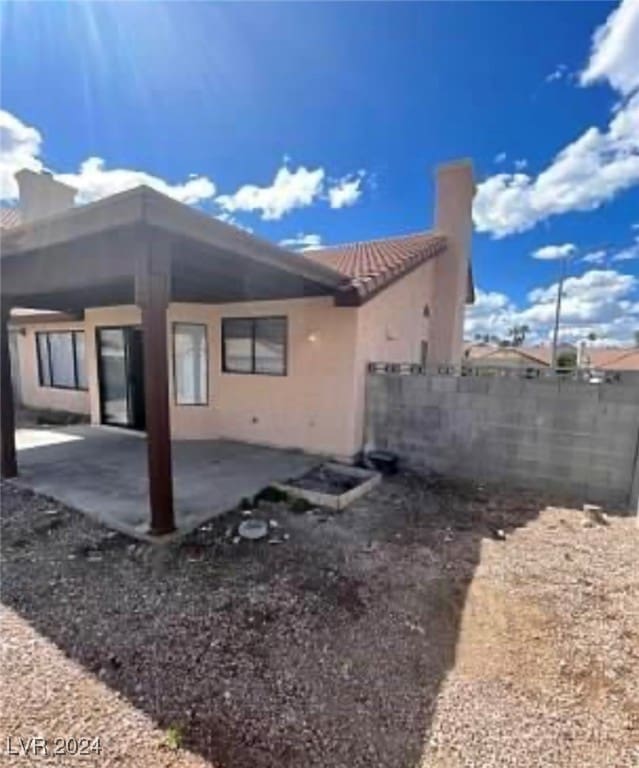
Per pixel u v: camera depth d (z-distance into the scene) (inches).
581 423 239.3
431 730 94.3
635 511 221.0
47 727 92.6
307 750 89.0
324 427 310.7
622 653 120.2
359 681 108.3
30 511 213.3
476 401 266.8
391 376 294.2
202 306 354.6
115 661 113.0
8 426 259.6
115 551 173.9
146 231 164.1
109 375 411.5
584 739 92.8
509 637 126.9
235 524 199.5
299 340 317.7
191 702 100.4
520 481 258.1
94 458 305.4
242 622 130.5
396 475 279.1
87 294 311.4
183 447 337.4
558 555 177.2
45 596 142.7
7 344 258.7
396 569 164.1
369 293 292.5
